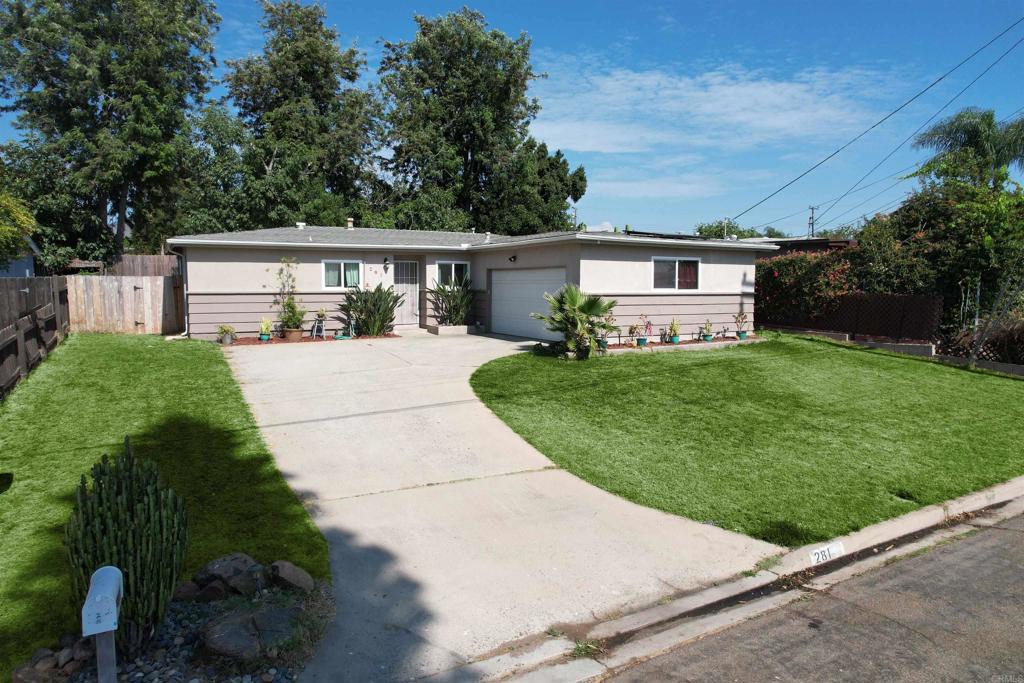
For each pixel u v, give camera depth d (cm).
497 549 486
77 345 1281
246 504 539
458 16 3394
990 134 2000
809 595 445
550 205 3600
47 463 613
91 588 279
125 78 2772
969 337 1401
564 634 382
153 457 641
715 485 630
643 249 1455
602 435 779
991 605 430
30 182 2609
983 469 713
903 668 352
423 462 673
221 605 375
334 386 994
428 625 383
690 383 1050
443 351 1353
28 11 2739
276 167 3036
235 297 1537
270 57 3253
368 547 479
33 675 308
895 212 1709
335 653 348
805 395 1011
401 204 3250
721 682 339
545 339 1502
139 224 3631
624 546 499
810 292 1720
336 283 1656
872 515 575
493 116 3503
